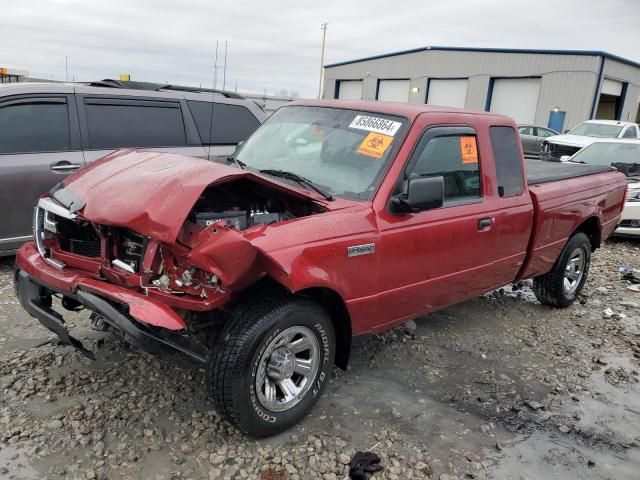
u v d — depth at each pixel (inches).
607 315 228.8
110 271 128.0
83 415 131.6
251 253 113.0
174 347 120.3
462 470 124.5
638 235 362.0
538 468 127.7
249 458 121.6
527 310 231.3
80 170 151.9
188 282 119.2
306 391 133.0
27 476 111.1
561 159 462.3
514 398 157.6
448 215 158.4
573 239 226.4
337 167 153.3
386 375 164.2
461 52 1323.8
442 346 187.8
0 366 150.6
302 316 126.1
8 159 223.1
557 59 1182.3
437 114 159.9
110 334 172.2
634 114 1419.8
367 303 140.9
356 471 119.5
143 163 140.1
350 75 1653.5
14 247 229.1
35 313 140.5
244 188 146.0
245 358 117.4
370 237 136.1
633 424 148.9
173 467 117.2
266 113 301.7
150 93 264.2
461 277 168.9
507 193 182.7
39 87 235.1
